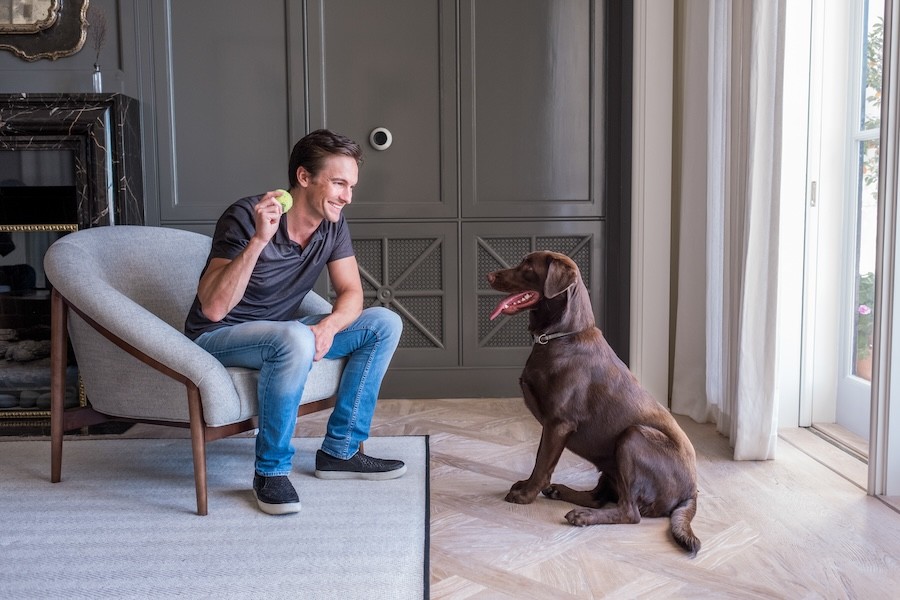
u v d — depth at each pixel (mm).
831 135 3141
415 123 3773
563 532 2117
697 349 3488
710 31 3232
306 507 2299
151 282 2676
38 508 2303
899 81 2254
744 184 2770
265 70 3723
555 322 2281
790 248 3168
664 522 2193
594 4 3744
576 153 3811
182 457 2848
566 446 2332
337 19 3717
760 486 2494
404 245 3840
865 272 3084
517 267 2322
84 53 3674
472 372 3881
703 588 1776
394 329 2525
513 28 3752
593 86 3770
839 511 2262
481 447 2986
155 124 3703
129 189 3430
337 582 1791
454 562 1922
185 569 1866
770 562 1916
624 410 2229
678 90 3701
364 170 3785
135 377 2350
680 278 3537
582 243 3850
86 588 1768
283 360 2217
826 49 3096
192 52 3697
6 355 3430
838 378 3230
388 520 2189
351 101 3750
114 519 2209
